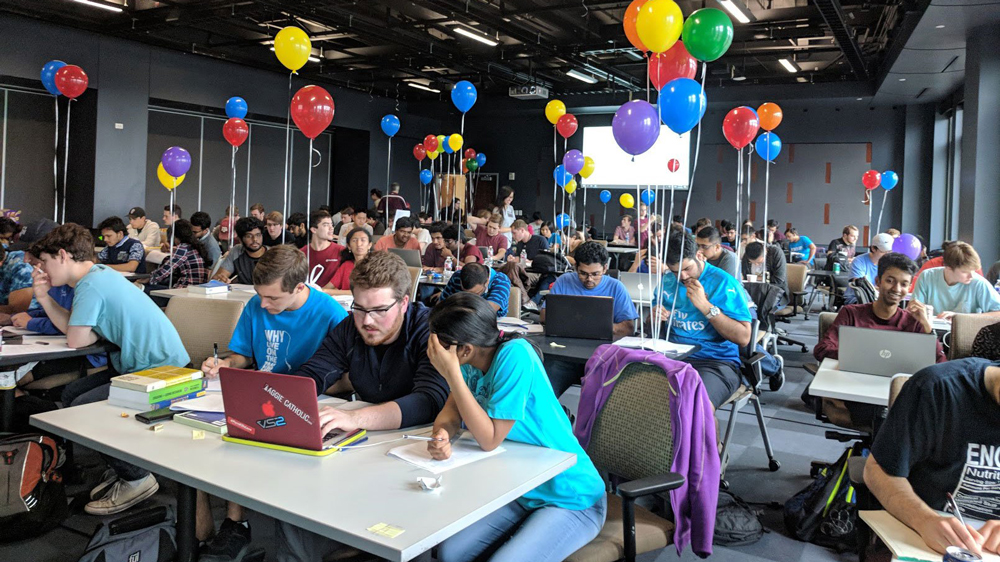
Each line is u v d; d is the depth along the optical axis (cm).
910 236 611
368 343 239
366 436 202
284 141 1451
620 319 414
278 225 705
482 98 1622
